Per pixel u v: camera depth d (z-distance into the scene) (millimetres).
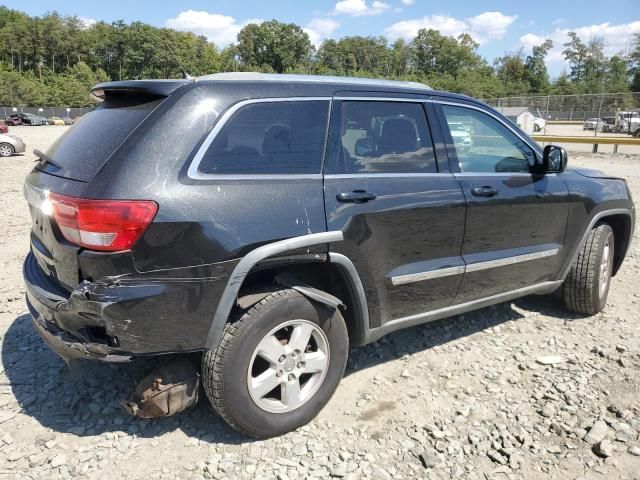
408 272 3369
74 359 2941
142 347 2605
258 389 2857
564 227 4273
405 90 3539
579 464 2844
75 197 2566
